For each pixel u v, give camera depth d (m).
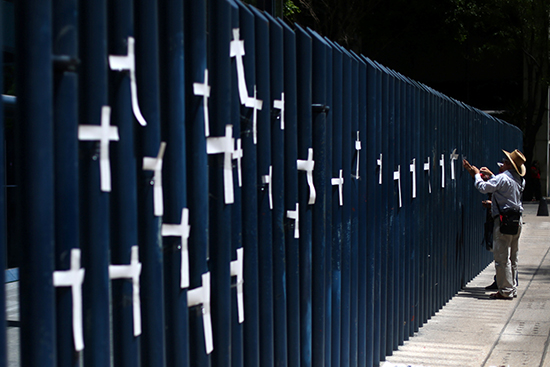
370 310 4.94
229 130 2.83
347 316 4.44
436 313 7.30
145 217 2.32
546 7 28.61
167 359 2.52
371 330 4.95
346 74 4.40
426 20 25.12
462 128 8.64
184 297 2.54
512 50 30.95
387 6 24.89
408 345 5.86
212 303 2.87
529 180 29.23
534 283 9.27
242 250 3.02
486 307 7.66
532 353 5.57
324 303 3.96
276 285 3.43
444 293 7.74
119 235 2.19
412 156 6.14
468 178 9.17
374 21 25.25
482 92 32.75
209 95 2.77
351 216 4.55
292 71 3.54
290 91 3.53
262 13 3.35
